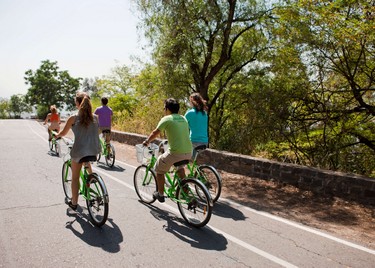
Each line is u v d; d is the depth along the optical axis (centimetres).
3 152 1082
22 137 1614
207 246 422
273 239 451
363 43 847
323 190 664
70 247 403
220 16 1232
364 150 1105
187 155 491
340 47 909
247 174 812
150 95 1661
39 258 374
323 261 394
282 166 736
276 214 557
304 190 692
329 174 654
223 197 648
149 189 582
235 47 1466
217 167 890
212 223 502
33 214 504
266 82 1334
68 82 7006
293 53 999
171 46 1206
